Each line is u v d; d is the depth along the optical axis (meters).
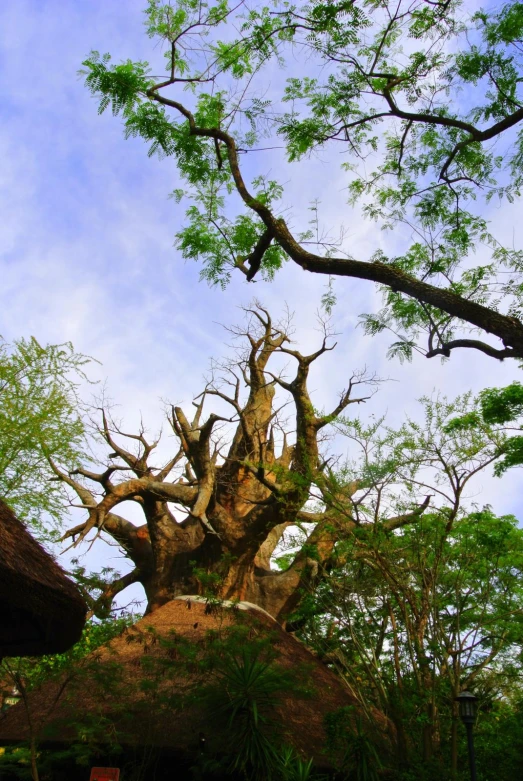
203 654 13.82
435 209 11.33
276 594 21.12
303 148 11.29
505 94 10.50
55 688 13.66
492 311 7.75
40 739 11.67
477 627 12.76
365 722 13.12
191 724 12.20
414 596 13.16
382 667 13.60
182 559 21.94
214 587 19.17
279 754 11.23
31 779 12.39
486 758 12.66
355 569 13.98
